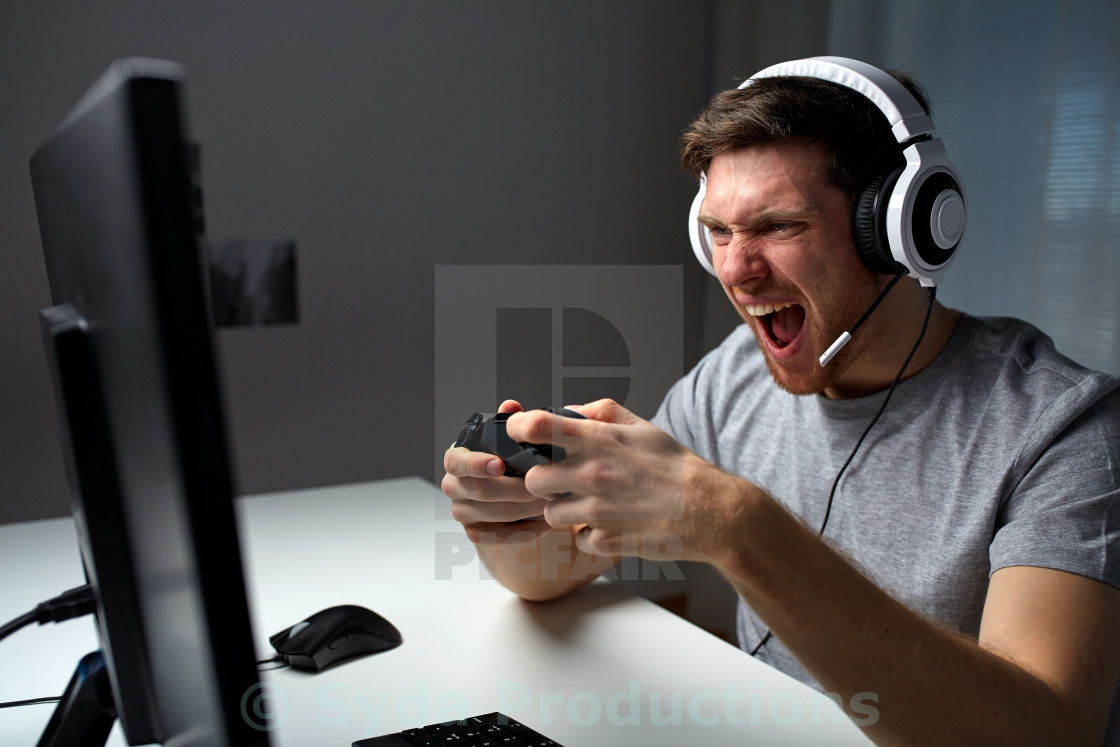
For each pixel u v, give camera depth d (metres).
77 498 0.47
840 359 0.87
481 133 2.12
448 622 0.87
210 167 1.80
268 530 1.16
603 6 2.24
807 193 0.80
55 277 0.54
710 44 2.40
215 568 0.36
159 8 1.71
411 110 2.02
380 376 2.06
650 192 2.39
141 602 0.46
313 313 1.96
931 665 0.59
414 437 2.12
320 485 2.02
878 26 1.92
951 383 0.91
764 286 0.85
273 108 1.85
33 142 1.62
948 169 0.78
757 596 0.58
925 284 0.82
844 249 0.81
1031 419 0.83
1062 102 1.59
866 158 0.79
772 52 2.19
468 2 2.05
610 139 2.31
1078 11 1.55
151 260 0.33
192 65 1.76
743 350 1.16
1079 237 1.59
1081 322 1.60
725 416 1.14
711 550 0.58
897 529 0.91
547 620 0.88
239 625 0.36
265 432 1.94
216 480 0.35
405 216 2.05
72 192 0.42
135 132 0.32
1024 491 0.81
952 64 1.79
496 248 2.19
